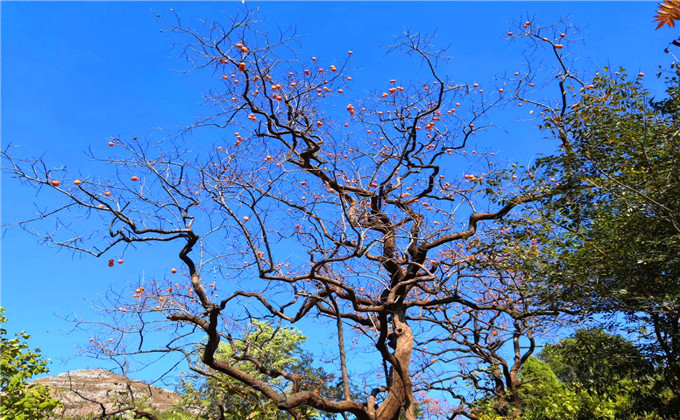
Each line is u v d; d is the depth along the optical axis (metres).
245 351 8.13
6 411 6.79
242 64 6.89
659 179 6.78
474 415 10.29
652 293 7.07
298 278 7.64
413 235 8.95
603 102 7.94
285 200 7.86
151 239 6.58
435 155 9.16
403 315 8.95
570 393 10.06
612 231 7.20
